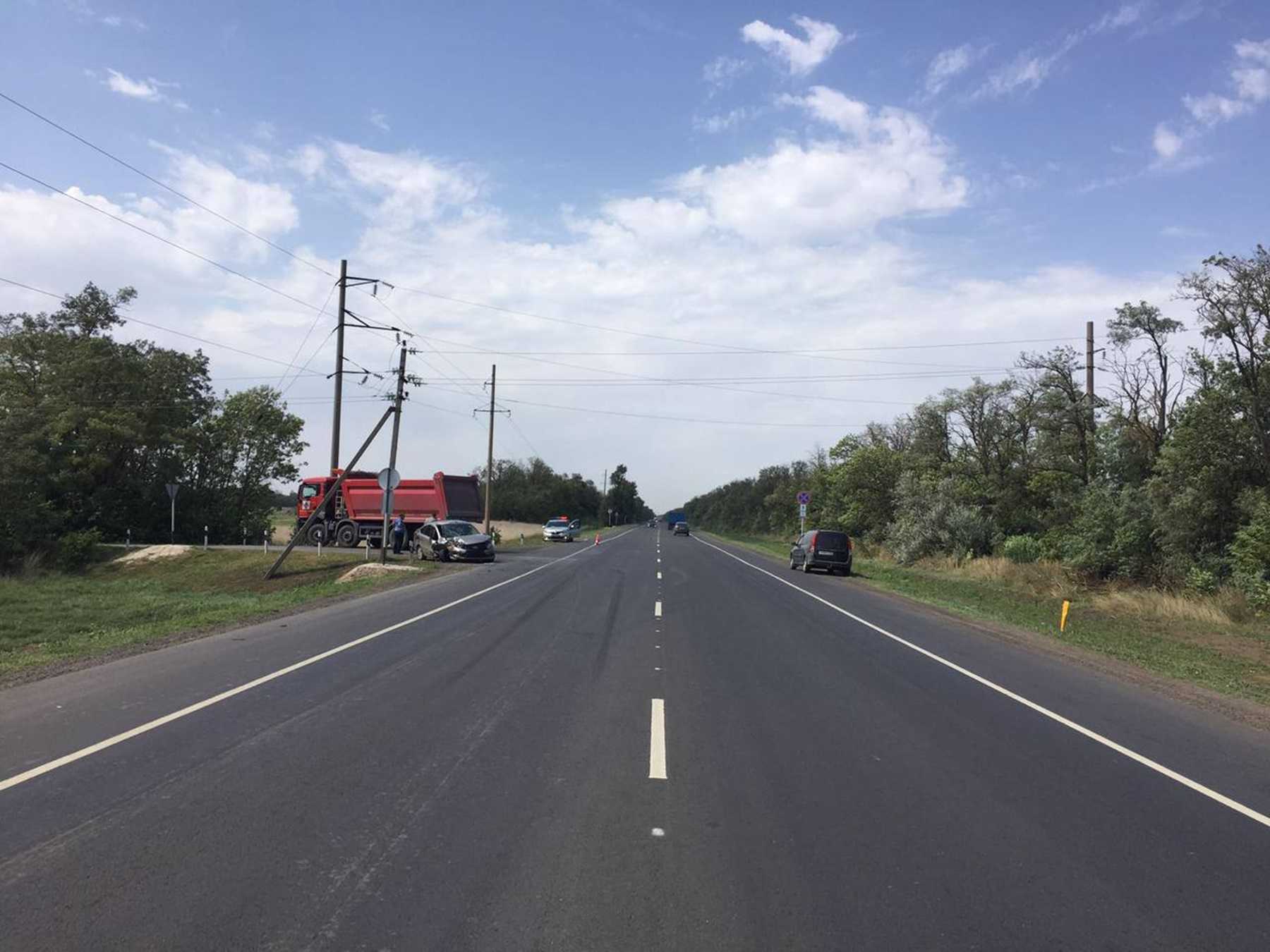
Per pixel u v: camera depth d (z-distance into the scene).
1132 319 30.33
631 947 3.88
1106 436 30.61
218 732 7.51
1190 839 5.50
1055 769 7.09
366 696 9.08
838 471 51.94
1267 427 23.95
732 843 5.18
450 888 4.45
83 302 49.84
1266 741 8.55
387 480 30.86
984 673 11.95
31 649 12.57
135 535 50.44
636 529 120.50
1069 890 4.64
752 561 41.19
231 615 16.33
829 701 9.52
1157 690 11.28
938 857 5.06
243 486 59.38
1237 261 23.78
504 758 6.84
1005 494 38.50
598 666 11.20
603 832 5.30
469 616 16.38
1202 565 24.56
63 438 46.81
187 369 53.62
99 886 4.39
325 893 4.36
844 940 4.00
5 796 5.76
